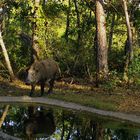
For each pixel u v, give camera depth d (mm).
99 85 21984
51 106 17766
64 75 26594
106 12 30766
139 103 17906
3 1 25391
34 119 15828
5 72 23875
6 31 26859
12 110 17094
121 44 33781
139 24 29969
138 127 14906
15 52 26406
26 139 13250
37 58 24031
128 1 29047
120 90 21219
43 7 28516
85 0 28656
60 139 13508
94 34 30047
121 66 27875
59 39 27828
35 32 23969
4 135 13062
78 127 14961
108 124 15242
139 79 22984
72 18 33312
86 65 27219
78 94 19734
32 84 18797
